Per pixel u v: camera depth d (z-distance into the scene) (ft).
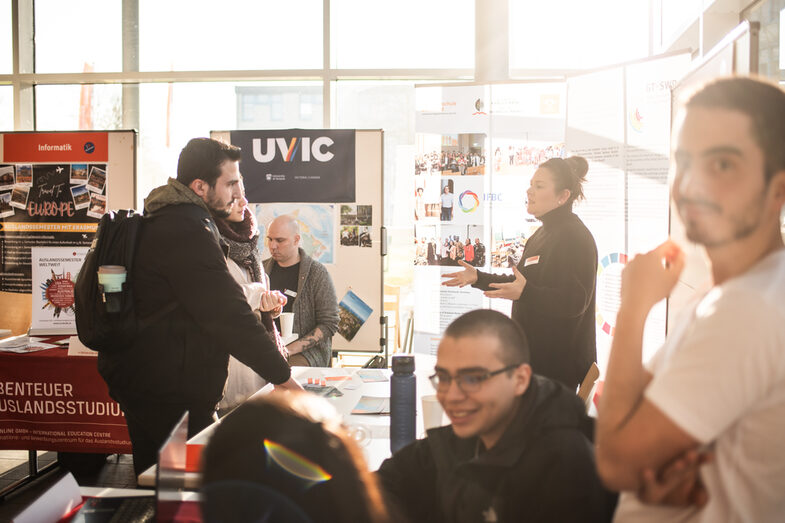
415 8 16.70
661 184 11.40
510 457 3.78
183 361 6.84
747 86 2.36
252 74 17.06
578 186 9.30
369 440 6.19
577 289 8.70
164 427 6.97
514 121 14.64
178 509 3.86
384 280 16.38
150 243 6.80
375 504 2.45
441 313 15.06
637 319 2.65
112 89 17.58
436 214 14.98
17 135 13.74
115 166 13.60
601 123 12.39
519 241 14.76
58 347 12.17
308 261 13.00
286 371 7.11
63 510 4.58
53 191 13.64
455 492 4.01
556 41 16.43
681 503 2.42
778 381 2.21
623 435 2.38
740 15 11.63
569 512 3.60
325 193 15.08
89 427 11.71
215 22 17.08
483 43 15.89
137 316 6.80
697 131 2.39
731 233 2.38
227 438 2.33
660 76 11.42
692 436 2.24
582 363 9.11
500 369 3.86
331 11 16.81
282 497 2.23
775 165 2.31
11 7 17.25
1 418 11.80
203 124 17.52
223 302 6.75
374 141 14.93
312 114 17.25
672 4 14.26
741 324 2.19
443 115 14.83
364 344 15.10
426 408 5.40
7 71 17.48
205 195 7.34
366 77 16.88
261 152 15.23
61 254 13.51
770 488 2.31
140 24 17.30
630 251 11.96
